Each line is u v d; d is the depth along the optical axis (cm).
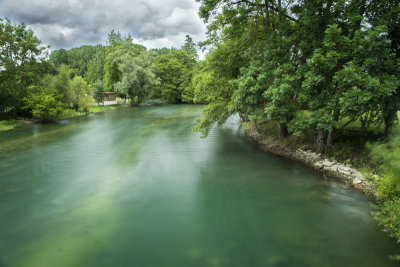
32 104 2948
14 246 693
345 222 780
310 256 631
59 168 1369
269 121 2141
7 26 2905
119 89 5056
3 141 2034
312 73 1046
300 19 1185
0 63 2878
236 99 1338
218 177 1205
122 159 1523
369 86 867
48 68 3550
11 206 933
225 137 2134
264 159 1454
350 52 1002
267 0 1354
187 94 6012
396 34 1053
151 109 4691
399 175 768
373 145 1052
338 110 1159
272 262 613
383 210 757
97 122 3045
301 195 977
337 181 1081
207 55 1719
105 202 962
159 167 1368
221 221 814
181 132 2383
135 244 699
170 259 634
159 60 6481
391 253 630
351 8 1048
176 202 957
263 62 1355
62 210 899
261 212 863
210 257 639
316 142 1390
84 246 691
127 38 6081
